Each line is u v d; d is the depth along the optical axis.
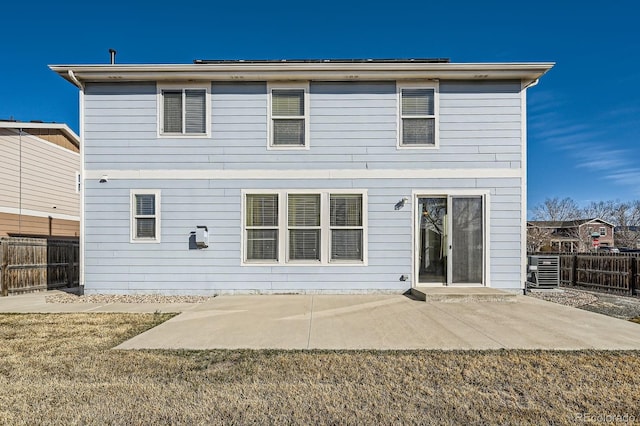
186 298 8.09
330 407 3.10
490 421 2.89
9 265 8.98
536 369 3.90
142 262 8.42
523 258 8.38
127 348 4.58
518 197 8.43
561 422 2.87
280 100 8.59
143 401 3.19
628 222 38.28
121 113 8.48
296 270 8.43
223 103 8.54
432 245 8.53
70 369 3.89
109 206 8.44
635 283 8.76
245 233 8.48
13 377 3.68
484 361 4.12
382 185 8.47
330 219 8.48
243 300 7.75
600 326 5.61
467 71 8.16
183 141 8.49
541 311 6.63
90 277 8.42
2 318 6.19
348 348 4.60
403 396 3.29
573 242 35.78
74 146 16.41
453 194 8.43
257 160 8.51
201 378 3.67
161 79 8.39
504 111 8.45
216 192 8.49
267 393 3.35
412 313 6.50
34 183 14.19
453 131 8.48
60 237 15.41
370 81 8.52
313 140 8.52
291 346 4.68
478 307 6.97
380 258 8.44
